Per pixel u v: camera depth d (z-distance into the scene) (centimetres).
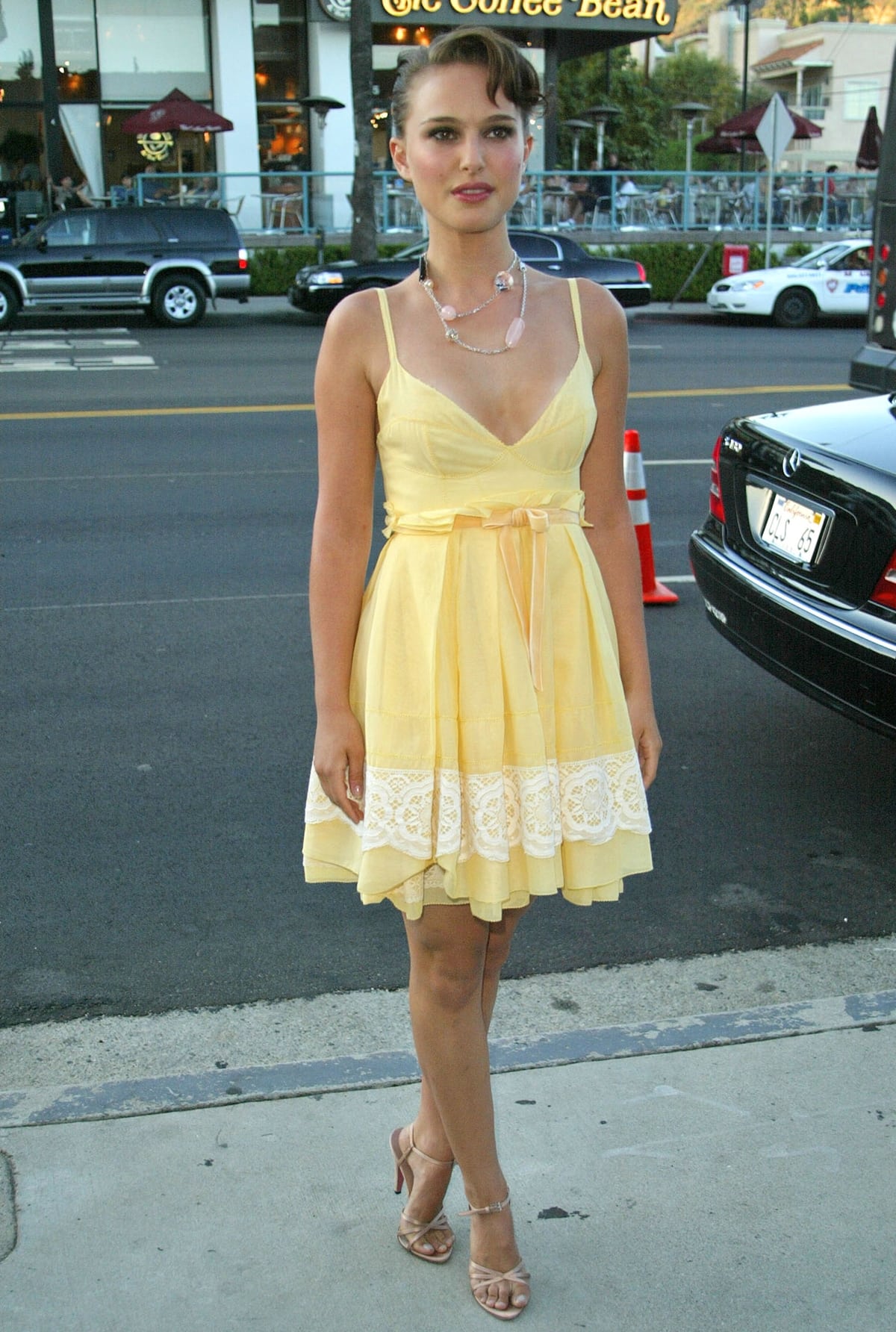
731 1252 242
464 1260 241
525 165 216
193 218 1989
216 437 1109
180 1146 270
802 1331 225
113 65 2584
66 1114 280
